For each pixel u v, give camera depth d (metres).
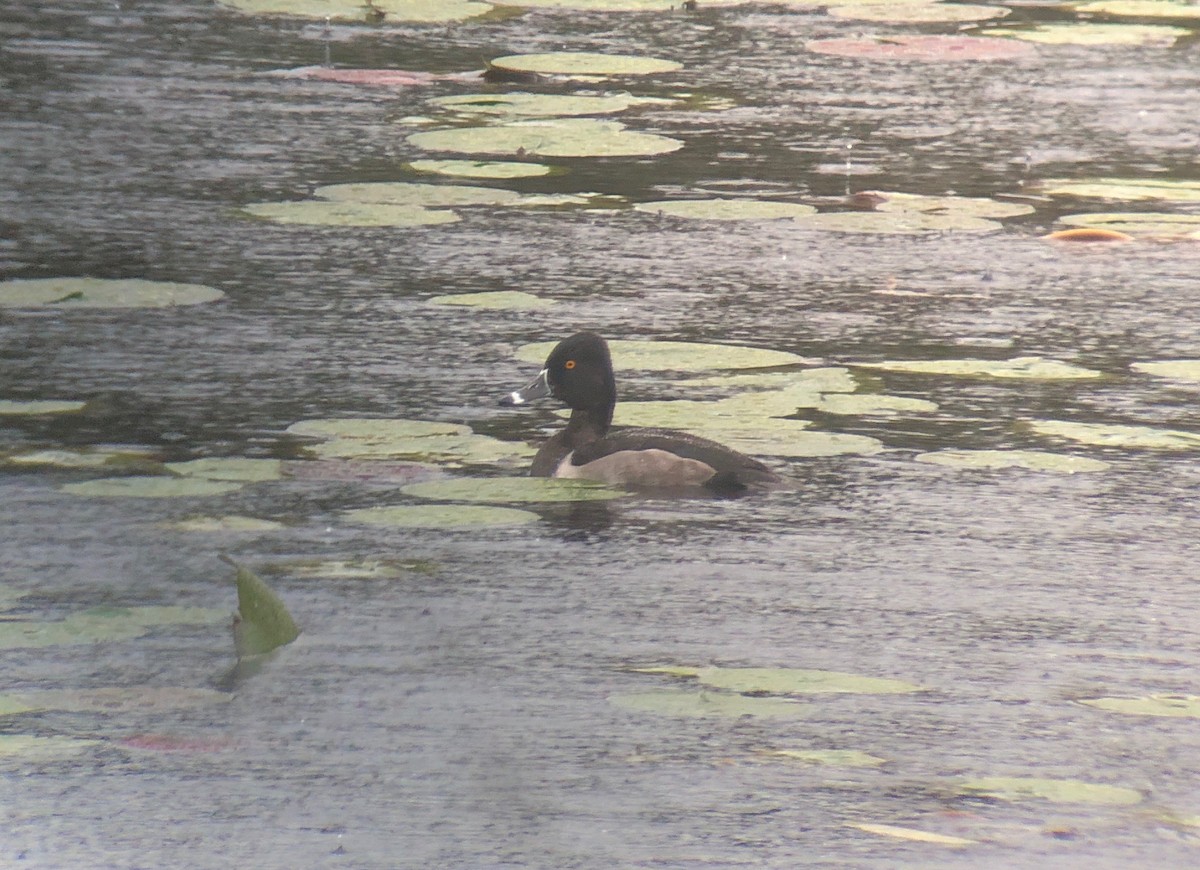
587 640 15.77
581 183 33.50
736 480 19.25
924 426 21.36
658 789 13.33
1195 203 33.25
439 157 34.72
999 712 14.68
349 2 50.38
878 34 49.56
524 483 19.22
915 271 28.36
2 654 15.18
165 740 13.86
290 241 28.83
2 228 28.70
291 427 20.67
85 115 36.50
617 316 25.42
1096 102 41.66
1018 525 18.62
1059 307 26.62
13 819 12.68
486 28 48.28
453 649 15.49
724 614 16.36
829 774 13.60
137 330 24.11
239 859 12.21
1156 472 20.19
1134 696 15.02
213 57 42.84
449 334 24.42
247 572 15.63
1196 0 56.81
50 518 17.91
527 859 12.24
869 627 16.19
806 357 23.75
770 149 36.34
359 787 13.23
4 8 47.34
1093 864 12.33
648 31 48.91
